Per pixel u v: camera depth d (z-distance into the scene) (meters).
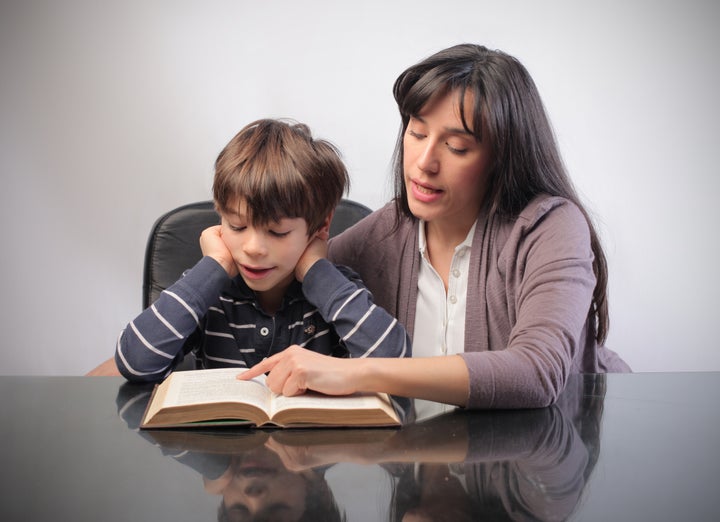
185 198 2.05
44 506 0.57
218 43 1.99
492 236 1.17
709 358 2.16
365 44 1.99
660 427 0.80
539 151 1.13
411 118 1.07
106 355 2.12
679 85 2.05
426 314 1.27
